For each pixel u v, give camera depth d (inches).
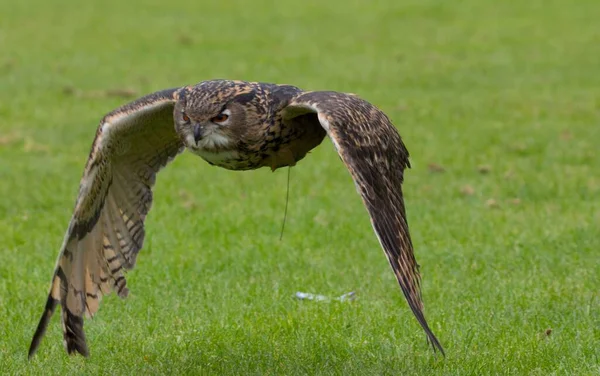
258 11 1640.0
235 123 358.3
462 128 909.8
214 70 1203.2
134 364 402.6
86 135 893.8
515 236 581.6
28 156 820.6
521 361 397.7
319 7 1676.9
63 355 417.1
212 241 584.4
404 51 1334.9
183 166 778.2
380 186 331.9
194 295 491.8
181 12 1617.9
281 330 434.3
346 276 518.0
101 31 1451.8
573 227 596.7
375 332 432.5
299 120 372.5
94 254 388.5
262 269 533.3
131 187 394.9
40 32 1432.1
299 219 626.2
